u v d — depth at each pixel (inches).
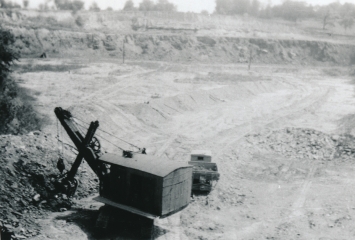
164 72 2945.4
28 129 1194.6
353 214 711.7
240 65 3969.0
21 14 4217.5
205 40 4475.9
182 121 1565.0
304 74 3587.6
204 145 1221.1
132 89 2095.2
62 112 715.4
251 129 1456.7
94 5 5595.5
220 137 1334.9
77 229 607.5
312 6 7327.8
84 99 1748.3
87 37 3976.4
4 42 1280.8
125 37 4178.2
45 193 703.1
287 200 805.2
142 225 610.9
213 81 2635.3
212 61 4175.7
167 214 603.2
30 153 797.9
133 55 3978.8
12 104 1258.6
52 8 5260.8
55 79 2313.0
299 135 1283.2
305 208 759.7
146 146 1189.1
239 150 1179.9
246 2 7081.7
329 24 6574.8
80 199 743.1
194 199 788.6
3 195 640.4
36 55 3425.2
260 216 726.5
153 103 1660.9
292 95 2337.6
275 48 4613.7
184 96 1877.5
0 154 738.2
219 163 1040.2
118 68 2997.0
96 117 1354.6
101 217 625.0
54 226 606.5
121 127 1370.6
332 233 642.2
